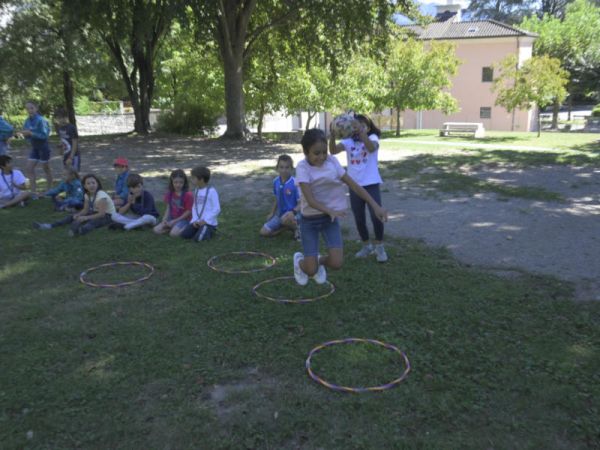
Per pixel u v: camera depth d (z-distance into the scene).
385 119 30.66
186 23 16.03
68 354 3.82
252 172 12.77
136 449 2.81
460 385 3.33
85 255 6.25
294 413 3.07
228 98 21.56
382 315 4.39
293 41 21.47
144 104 26.91
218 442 2.84
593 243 6.37
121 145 20.14
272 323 4.28
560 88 22.58
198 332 4.14
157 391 3.33
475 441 2.82
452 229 7.18
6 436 2.92
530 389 3.28
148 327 4.23
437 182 10.82
